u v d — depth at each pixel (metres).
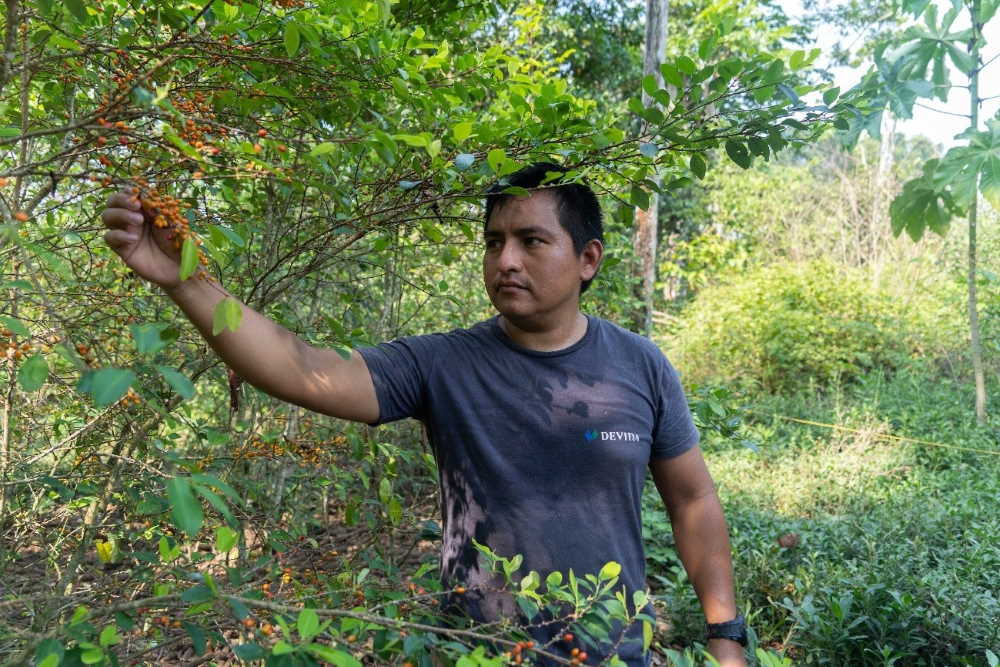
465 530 1.34
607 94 10.35
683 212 12.97
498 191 1.32
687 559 1.54
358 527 3.22
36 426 2.03
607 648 1.27
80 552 1.68
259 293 1.96
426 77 1.88
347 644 0.94
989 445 5.39
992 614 2.61
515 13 4.85
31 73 1.25
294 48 1.28
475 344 1.40
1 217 1.11
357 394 1.29
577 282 1.40
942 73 4.20
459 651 0.97
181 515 0.77
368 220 1.55
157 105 0.94
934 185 4.36
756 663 1.44
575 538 1.31
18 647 1.18
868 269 11.52
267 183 1.87
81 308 1.68
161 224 0.97
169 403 1.78
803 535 3.52
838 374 7.83
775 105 1.41
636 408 1.40
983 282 7.02
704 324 9.09
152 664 1.44
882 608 2.65
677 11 11.31
